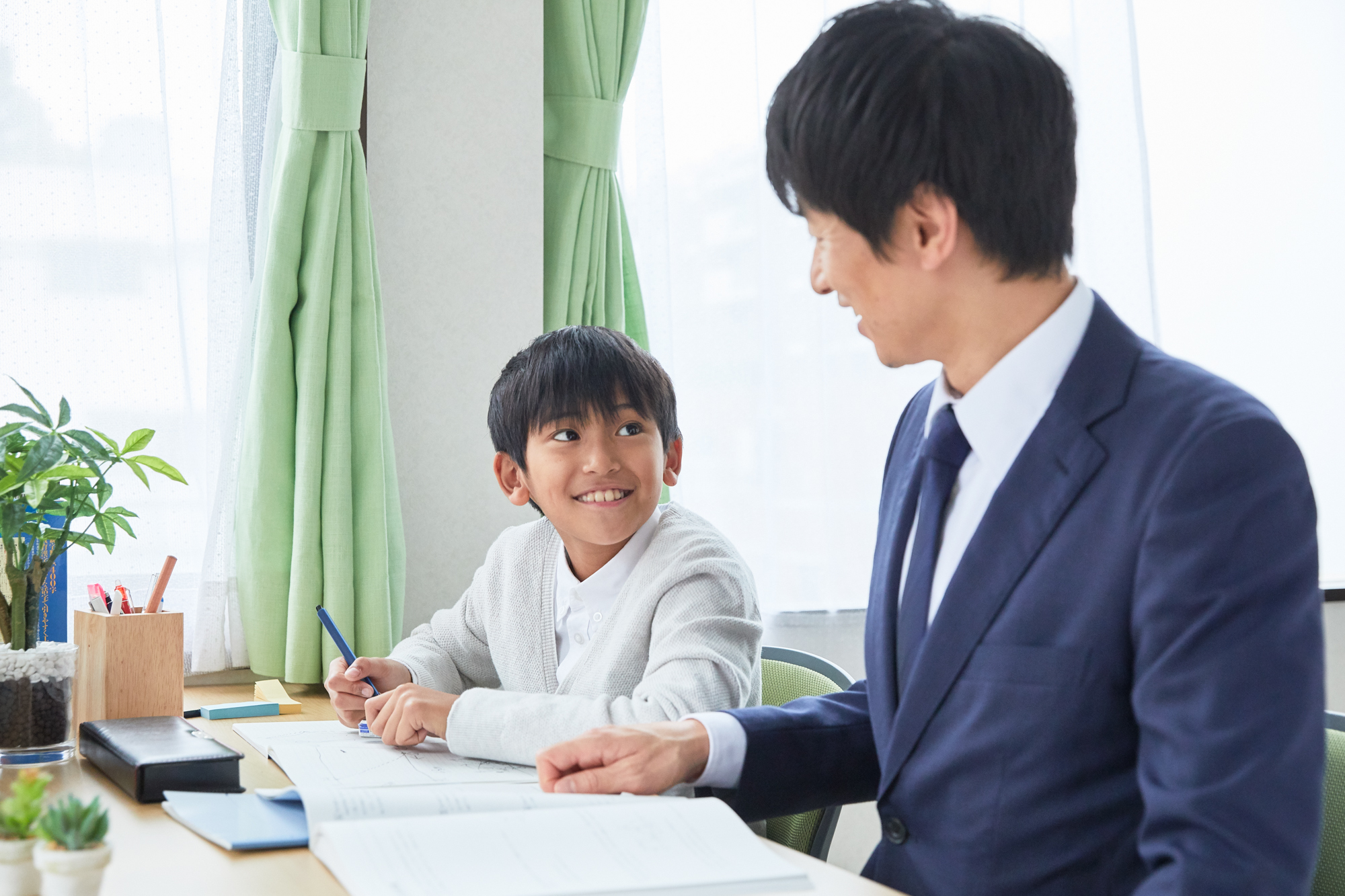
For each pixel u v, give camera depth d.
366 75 1.59
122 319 1.52
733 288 1.97
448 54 1.65
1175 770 0.59
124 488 1.52
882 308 0.72
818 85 0.68
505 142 1.68
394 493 1.53
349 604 1.44
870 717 0.84
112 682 1.03
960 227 0.68
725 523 1.98
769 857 0.63
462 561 1.65
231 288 1.57
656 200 1.91
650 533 1.17
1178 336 2.48
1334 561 2.58
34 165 1.47
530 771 0.90
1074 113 0.69
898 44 0.67
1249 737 0.57
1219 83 2.51
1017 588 0.69
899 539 0.81
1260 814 0.56
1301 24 2.58
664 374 1.17
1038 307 0.73
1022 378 0.72
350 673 1.09
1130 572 0.65
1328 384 2.58
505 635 1.20
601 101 1.75
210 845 0.68
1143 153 2.17
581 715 0.91
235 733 1.09
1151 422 0.67
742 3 1.97
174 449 1.54
